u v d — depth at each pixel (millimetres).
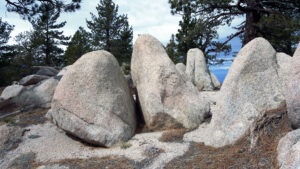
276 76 5684
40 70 19797
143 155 5336
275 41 16688
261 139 4707
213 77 16641
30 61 23797
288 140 3881
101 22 25781
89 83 6758
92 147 6277
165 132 6680
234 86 5645
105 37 26672
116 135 6250
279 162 3721
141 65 8117
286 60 5840
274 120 4945
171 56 23516
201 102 7332
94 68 6965
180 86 7391
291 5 14539
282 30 15047
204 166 4426
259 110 5281
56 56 30641
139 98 8047
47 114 9133
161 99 7086
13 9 13836
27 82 14359
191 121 6961
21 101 10391
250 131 4938
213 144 5324
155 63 7754
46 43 28672
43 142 6766
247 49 5977
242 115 5297
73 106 6461
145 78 7762
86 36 28031
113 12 26438
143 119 7758
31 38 29234
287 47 17375
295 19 14086
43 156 5883
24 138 7160
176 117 6949
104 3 26109
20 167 5398
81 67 7004
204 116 7141
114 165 4984
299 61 4270
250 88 5562
